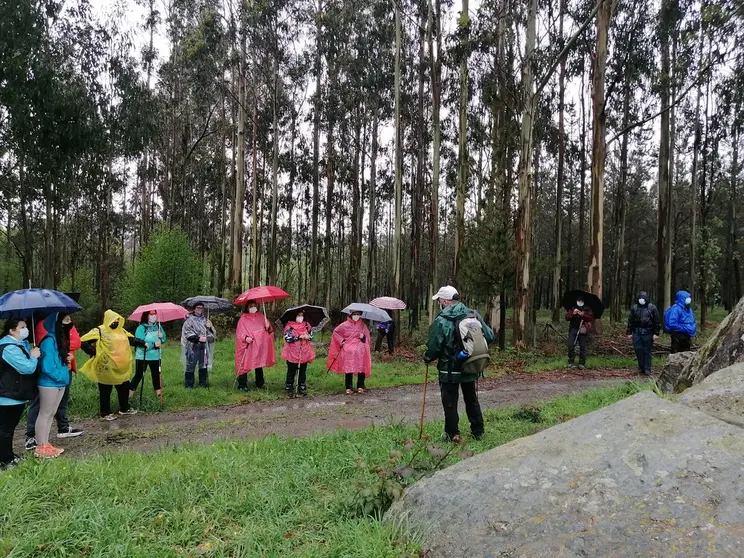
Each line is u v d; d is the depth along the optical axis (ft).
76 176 67.82
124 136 63.16
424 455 16.37
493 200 52.31
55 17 55.36
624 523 7.86
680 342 36.17
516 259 51.55
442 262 130.62
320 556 9.65
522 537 8.29
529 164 53.16
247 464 15.57
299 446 17.72
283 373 38.81
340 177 112.98
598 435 10.02
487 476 9.91
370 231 102.73
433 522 9.57
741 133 91.25
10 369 17.11
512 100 56.13
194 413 27.14
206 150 118.21
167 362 42.86
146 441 21.75
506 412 24.89
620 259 94.22
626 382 33.09
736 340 15.79
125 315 76.95
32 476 14.34
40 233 98.02
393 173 112.06
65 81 55.98
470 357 18.44
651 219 130.52
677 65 60.13
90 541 10.55
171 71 95.71
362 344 32.63
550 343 57.57
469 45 58.08
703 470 8.40
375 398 30.94
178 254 75.10
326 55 85.76
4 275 101.71
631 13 63.57
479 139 73.46
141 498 12.70
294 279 123.13
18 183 72.18
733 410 10.58
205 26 78.54
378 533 9.79
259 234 111.04
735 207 107.55
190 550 10.28
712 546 7.02
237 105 96.58
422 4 72.90
